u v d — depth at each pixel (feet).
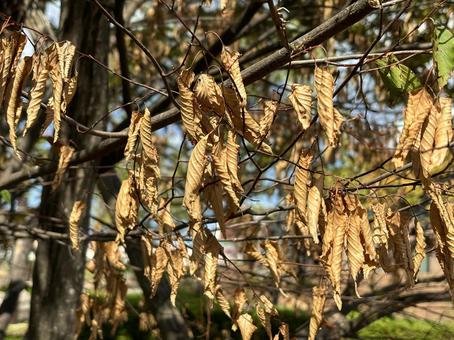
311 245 11.82
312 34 8.20
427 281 15.97
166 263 9.22
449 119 6.93
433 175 8.89
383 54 8.14
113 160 15.40
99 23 14.35
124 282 13.78
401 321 21.57
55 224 14.73
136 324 24.29
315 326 9.27
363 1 7.78
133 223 8.35
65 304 15.15
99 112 14.11
